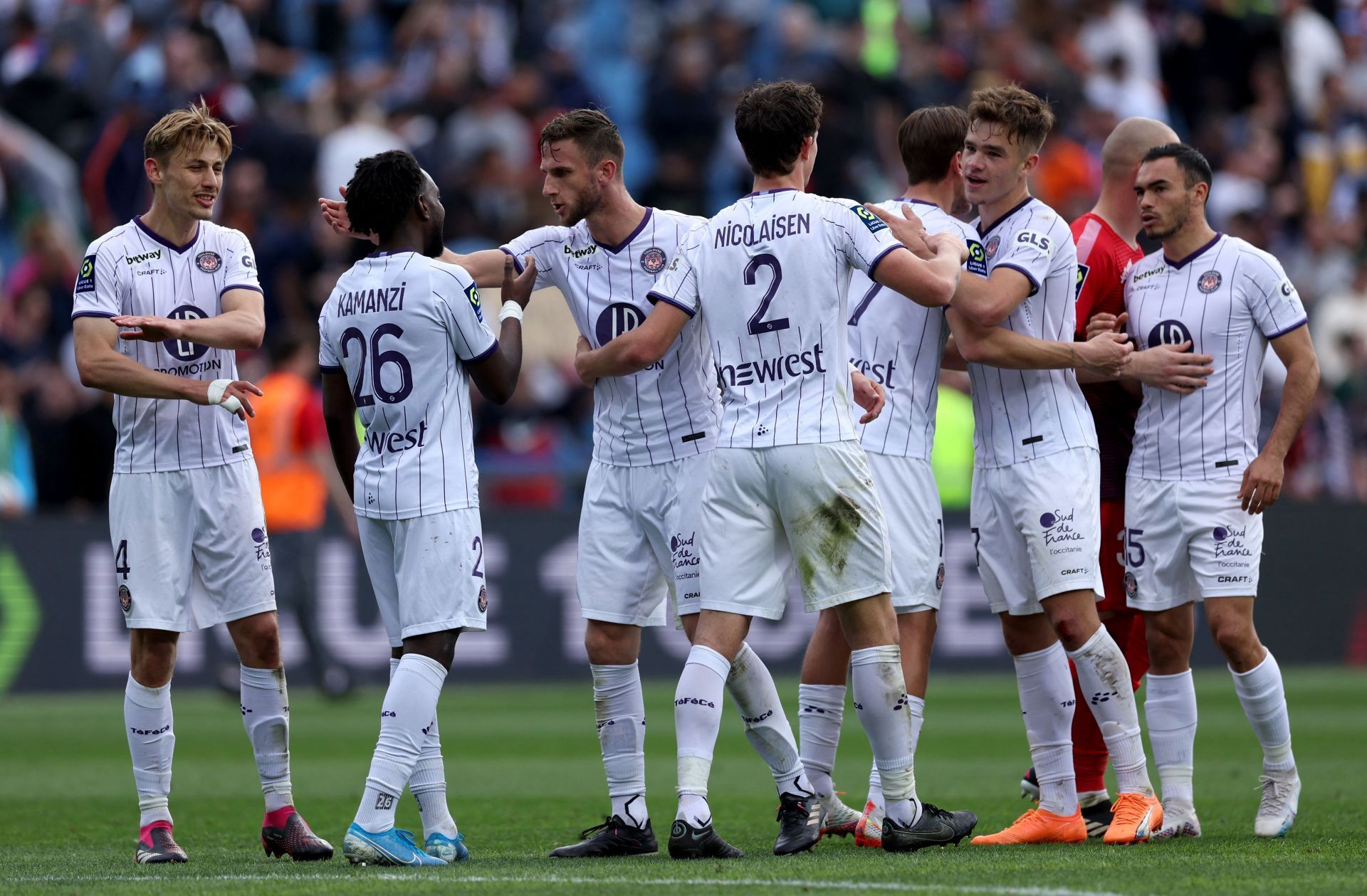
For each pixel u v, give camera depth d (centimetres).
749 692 2030
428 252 2066
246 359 5391
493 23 7306
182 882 1747
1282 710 2205
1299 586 5319
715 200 6869
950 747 3522
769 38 7338
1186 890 1619
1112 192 2364
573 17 7750
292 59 6775
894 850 1978
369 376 1981
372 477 1994
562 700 4647
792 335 1930
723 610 1953
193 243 2127
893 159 6912
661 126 6794
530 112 6669
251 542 2120
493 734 3847
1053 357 2098
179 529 2102
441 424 1981
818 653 2225
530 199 6047
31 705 4594
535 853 2094
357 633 4897
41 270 5556
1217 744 3550
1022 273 2092
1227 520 2186
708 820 1931
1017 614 2166
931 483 2162
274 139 5959
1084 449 2142
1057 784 2134
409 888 1669
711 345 2014
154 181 2097
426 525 1966
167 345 2112
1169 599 2211
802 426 1920
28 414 5206
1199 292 2216
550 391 5603
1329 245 6831
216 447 2116
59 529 4775
